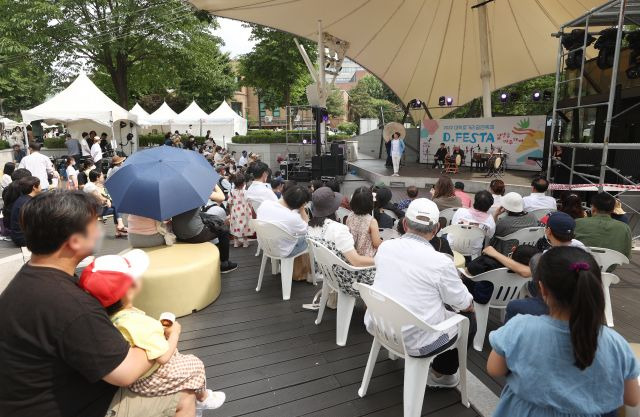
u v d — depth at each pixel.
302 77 23.22
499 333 1.36
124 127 18.45
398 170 13.19
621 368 1.22
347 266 2.89
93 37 17.92
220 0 11.45
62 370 1.30
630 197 7.34
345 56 16.22
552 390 1.24
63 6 17.16
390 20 14.04
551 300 1.28
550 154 7.02
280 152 16.47
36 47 17.03
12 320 1.25
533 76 17.67
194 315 3.61
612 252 3.25
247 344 3.12
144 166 3.59
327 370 2.78
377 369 2.79
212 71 23.66
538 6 12.87
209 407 1.92
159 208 3.46
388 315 2.18
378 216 4.08
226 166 11.40
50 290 1.27
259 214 3.95
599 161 8.41
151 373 1.56
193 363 1.73
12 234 5.14
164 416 1.58
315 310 3.70
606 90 8.30
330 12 12.80
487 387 2.57
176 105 33.22
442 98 18.22
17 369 1.25
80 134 17.67
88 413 1.40
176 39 19.52
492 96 23.28
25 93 31.09
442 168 14.11
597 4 11.14
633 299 3.90
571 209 4.08
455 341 2.28
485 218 3.73
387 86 19.22
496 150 13.34
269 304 3.83
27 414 1.28
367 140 21.55
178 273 3.46
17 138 15.95
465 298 2.19
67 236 1.32
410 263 2.19
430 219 2.20
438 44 15.98
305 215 4.38
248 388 2.59
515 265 2.72
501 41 15.66
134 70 21.42
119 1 18.08
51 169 7.98
